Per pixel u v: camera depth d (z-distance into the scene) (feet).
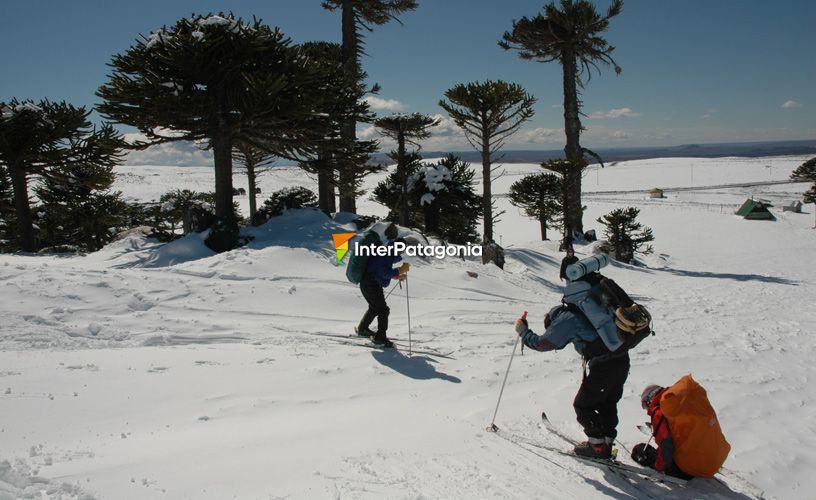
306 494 8.35
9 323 17.33
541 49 84.58
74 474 8.30
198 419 11.69
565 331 10.75
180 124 38.83
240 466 9.23
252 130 41.63
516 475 10.10
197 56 36.06
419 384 15.64
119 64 38.14
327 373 15.74
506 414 13.66
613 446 12.29
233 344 18.45
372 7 72.74
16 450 9.14
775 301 49.52
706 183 317.42
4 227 79.10
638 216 164.35
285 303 24.64
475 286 37.78
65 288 20.68
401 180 74.54
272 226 46.37
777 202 207.72
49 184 72.79
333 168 50.57
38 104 50.62
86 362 14.71
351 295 27.22
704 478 10.71
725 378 19.30
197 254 38.22
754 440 13.32
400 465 9.95
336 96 47.11
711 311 40.01
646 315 10.30
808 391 18.56
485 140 60.59
